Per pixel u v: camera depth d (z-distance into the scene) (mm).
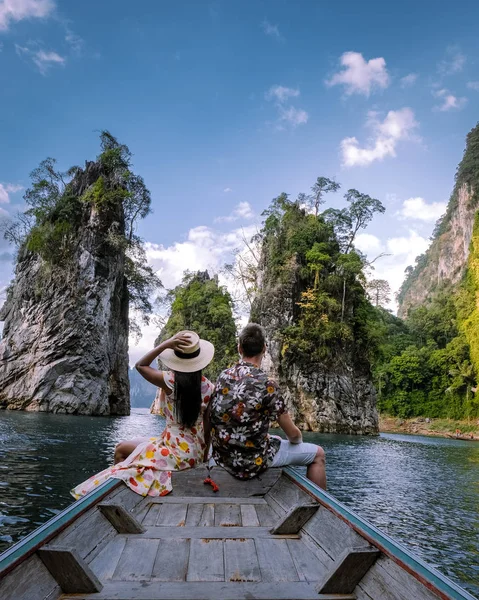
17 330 41375
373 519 8227
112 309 43219
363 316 50062
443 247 140375
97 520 2861
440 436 68000
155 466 3936
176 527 3125
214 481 4008
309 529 2959
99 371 40375
